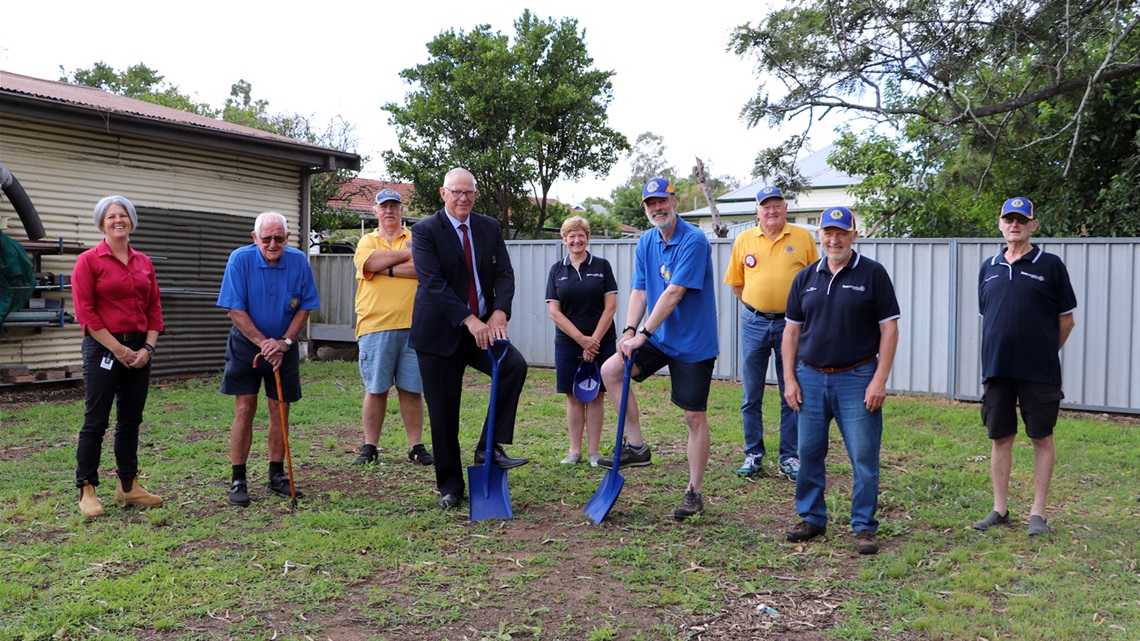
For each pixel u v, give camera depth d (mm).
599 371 5801
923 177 11359
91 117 9586
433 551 4328
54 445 6730
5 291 8883
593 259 6102
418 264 4996
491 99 27406
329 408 8367
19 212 9047
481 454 5266
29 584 3787
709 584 3922
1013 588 3883
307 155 12133
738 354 10547
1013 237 4664
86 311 4707
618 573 4023
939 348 9398
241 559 4148
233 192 11602
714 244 10609
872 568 4137
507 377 5078
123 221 4789
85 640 3264
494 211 30125
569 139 28625
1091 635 3373
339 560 4137
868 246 9680
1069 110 11125
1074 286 8688
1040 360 4605
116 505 5035
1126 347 8477
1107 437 7168
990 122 10078
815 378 4500
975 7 9742
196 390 9609
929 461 6266
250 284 5074
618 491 4879
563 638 3373
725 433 7297
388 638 3334
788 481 5789
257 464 6121
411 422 6277
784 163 10766
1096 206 11984
